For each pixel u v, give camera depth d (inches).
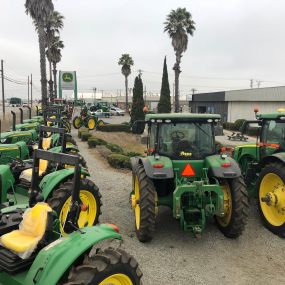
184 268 208.4
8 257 144.7
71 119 1169.4
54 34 1793.8
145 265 210.8
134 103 1353.3
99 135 1056.8
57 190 217.8
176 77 1702.8
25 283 131.3
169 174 236.7
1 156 335.9
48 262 129.4
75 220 151.1
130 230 265.3
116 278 136.6
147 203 235.6
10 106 3262.8
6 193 258.8
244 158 330.3
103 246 231.3
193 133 259.9
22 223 156.5
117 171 475.5
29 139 448.8
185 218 236.2
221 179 249.9
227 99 1758.1
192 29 1681.8
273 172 258.5
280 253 229.1
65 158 154.4
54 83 2057.1
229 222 243.4
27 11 1083.9
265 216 266.4
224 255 225.9
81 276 127.3
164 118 255.3
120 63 2851.9
